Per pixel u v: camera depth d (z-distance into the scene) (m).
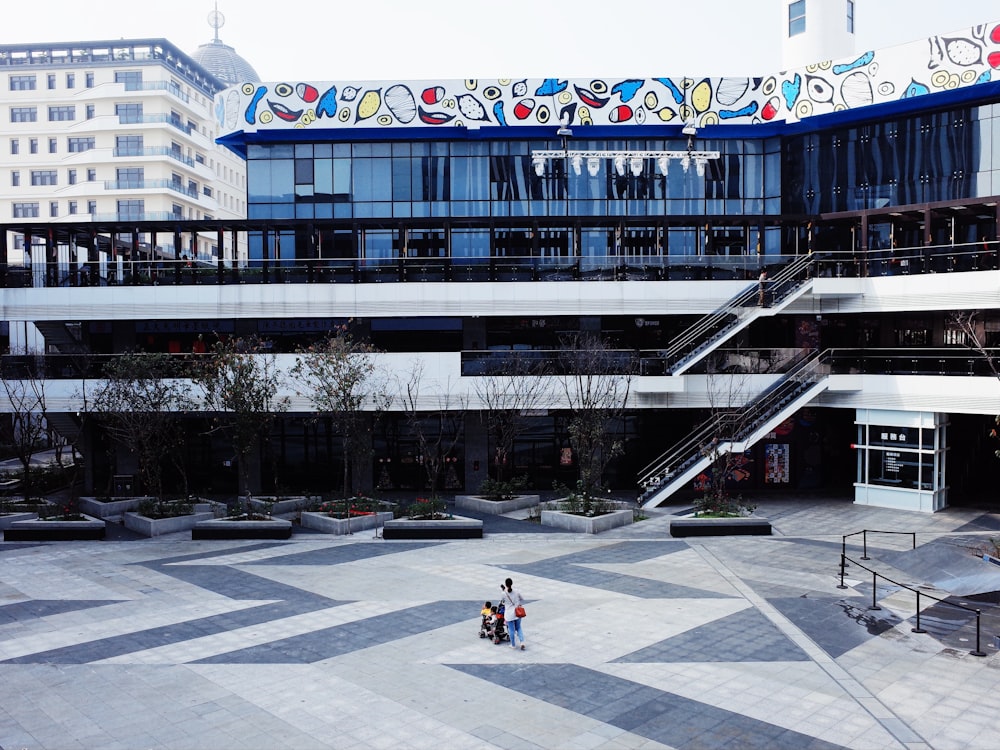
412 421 31.08
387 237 35.97
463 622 17.52
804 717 12.67
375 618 17.81
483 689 13.88
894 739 11.91
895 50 31.69
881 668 14.69
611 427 35.16
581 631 16.80
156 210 73.38
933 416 29.58
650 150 36.25
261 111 35.47
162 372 30.67
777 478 35.41
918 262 30.39
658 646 15.87
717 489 28.77
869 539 25.38
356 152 36.28
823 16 36.47
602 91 35.28
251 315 33.31
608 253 35.84
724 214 36.09
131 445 29.69
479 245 35.81
